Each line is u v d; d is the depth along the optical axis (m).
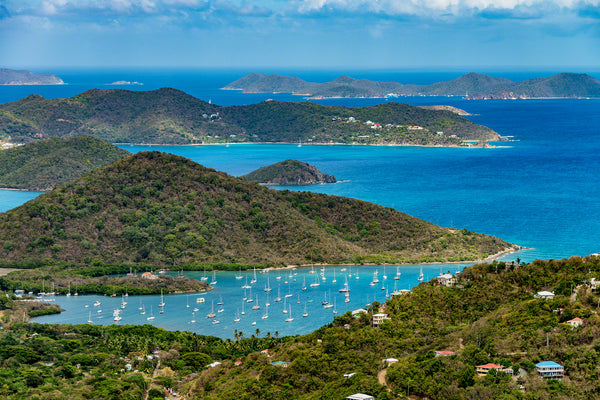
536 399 181.38
